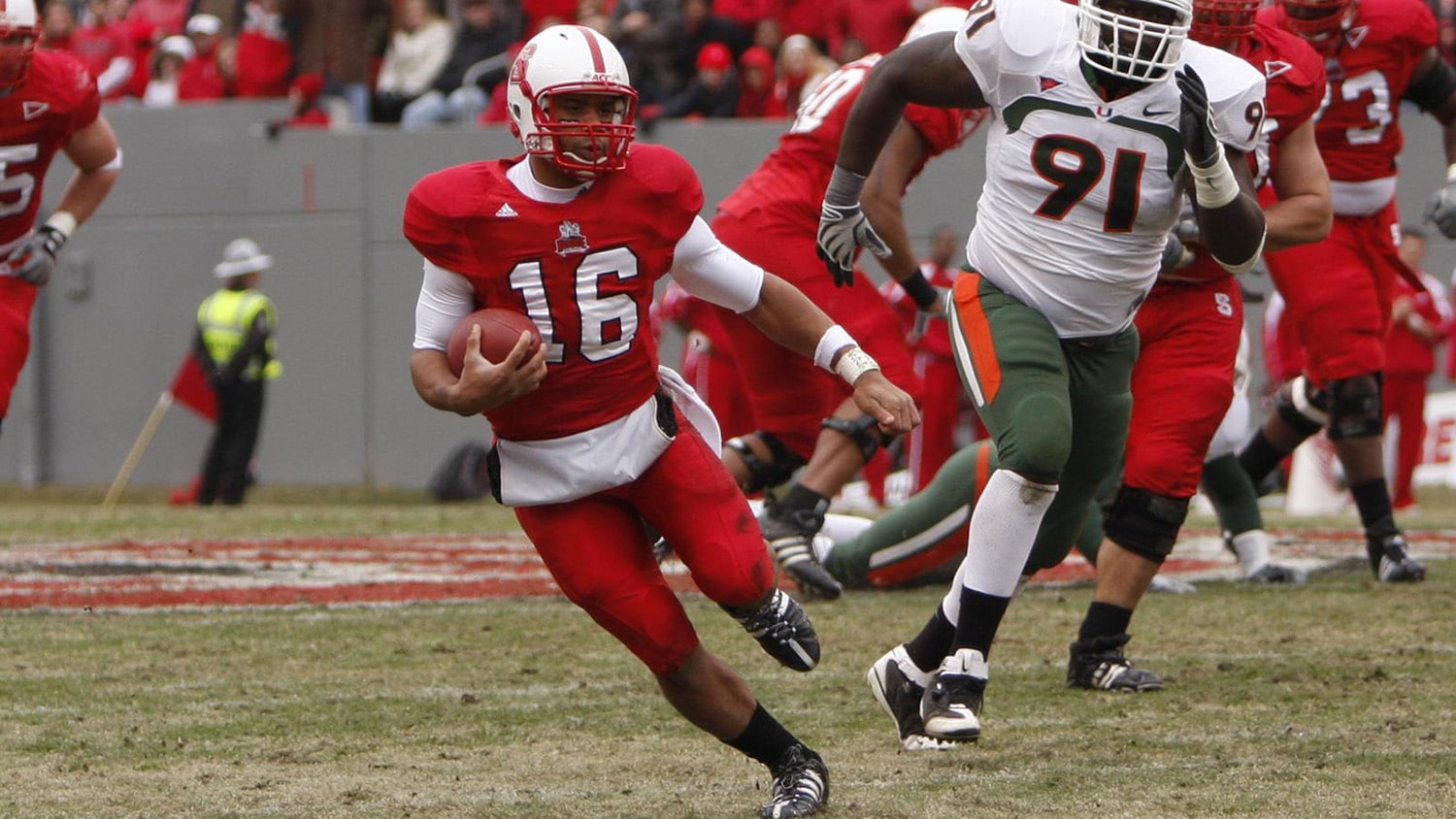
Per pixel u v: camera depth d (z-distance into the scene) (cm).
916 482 4456
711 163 5006
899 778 1495
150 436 5394
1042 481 1574
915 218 5022
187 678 1977
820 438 2509
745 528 1348
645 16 5247
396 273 5253
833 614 2375
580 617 2408
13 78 2230
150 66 5812
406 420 5275
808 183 2459
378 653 2138
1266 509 4500
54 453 5453
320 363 5300
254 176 5316
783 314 1394
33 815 1392
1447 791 1423
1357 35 2548
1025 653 2120
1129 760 1555
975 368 1623
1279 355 3962
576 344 1325
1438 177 4844
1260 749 1588
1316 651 2089
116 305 5397
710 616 2373
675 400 1391
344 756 1603
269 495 5138
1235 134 1614
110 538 3600
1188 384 1889
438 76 5444
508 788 1477
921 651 1638
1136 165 1573
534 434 1347
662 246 1346
